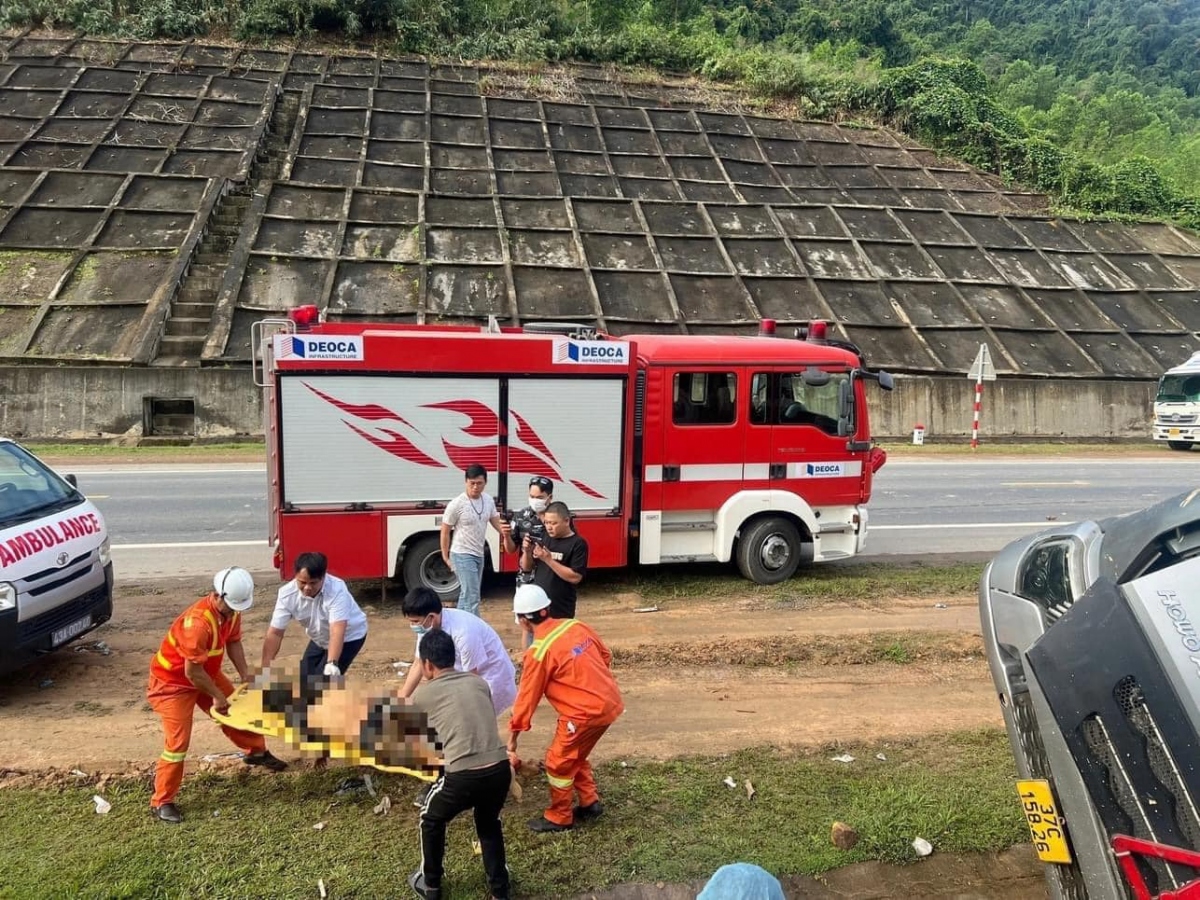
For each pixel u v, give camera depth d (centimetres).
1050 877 329
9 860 442
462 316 2330
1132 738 286
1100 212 3494
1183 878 261
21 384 1950
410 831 482
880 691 710
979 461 2105
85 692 674
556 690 471
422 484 878
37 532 667
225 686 523
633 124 3516
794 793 534
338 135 3053
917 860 473
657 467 945
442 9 3881
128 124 2916
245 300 2244
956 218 3266
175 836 470
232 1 3641
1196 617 304
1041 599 380
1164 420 2448
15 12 3384
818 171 3428
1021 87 6612
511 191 2939
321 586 551
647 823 497
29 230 2383
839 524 1019
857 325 2606
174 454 1877
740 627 858
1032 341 2700
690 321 2473
